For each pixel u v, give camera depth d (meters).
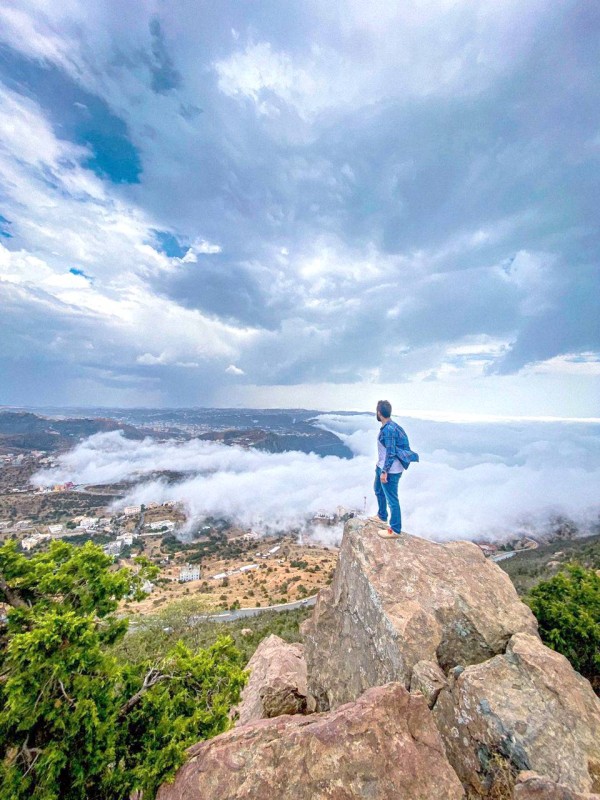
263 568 133.88
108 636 9.41
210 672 9.48
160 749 7.78
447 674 8.26
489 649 8.58
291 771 6.00
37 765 6.95
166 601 94.44
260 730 6.94
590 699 6.95
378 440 11.37
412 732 6.55
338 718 6.60
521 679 7.29
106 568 9.83
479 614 9.09
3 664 8.01
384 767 5.96
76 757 7.39
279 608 84.69
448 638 8.74
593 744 6.19
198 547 168.50
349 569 11.47
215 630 56.25
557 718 6.53
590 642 11.84
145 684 9.34
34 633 7.15
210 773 6.29
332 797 5.65
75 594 9.32
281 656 16.86
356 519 12.81
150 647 48.38
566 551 104.38
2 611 9.09
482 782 6.32
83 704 7.38
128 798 7.71
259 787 5.88
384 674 8.50
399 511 11.24
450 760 6.77
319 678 11.49
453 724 7.04
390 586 9.80
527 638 8.34
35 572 9.40
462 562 10.91
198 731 8.13
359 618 10.15
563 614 12.42
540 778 5.27
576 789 5.54
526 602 13.99
